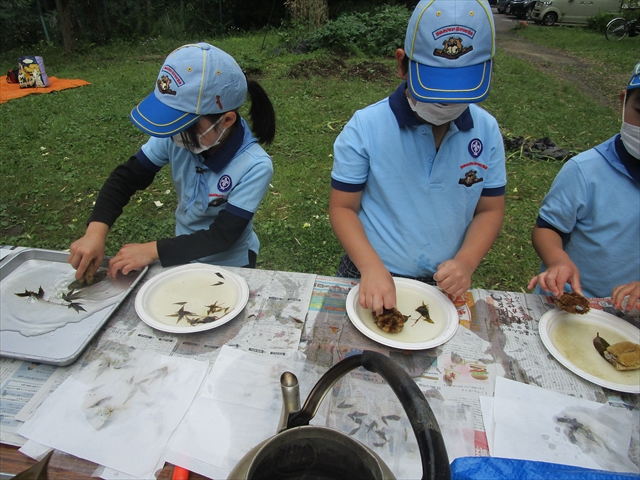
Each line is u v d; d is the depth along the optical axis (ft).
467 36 3.80
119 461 2.96
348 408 3.34
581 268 5.54
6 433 3.08
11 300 4.26
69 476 2.87
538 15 50.11
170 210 12.32
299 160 15.31
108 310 4.20
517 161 16.14
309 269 10.34
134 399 3.33
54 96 20.49
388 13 32.19
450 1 3.84
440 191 4.83
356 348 3.90
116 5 35.29
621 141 5.00
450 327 4.15
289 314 4.25
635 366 3.88
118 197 5.69
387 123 4.69
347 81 24.66
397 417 3.29
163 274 4.61
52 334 3.89
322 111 19.89
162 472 2.93
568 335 4.27
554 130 19.29
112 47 32.71
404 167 4.76
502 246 11.55
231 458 2.99
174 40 35.58
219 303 4.36
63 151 15.11
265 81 23.80
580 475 2.47
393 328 4.11
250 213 5.37
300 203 12.87
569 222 5.36
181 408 3.29
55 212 11.89
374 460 2.14
